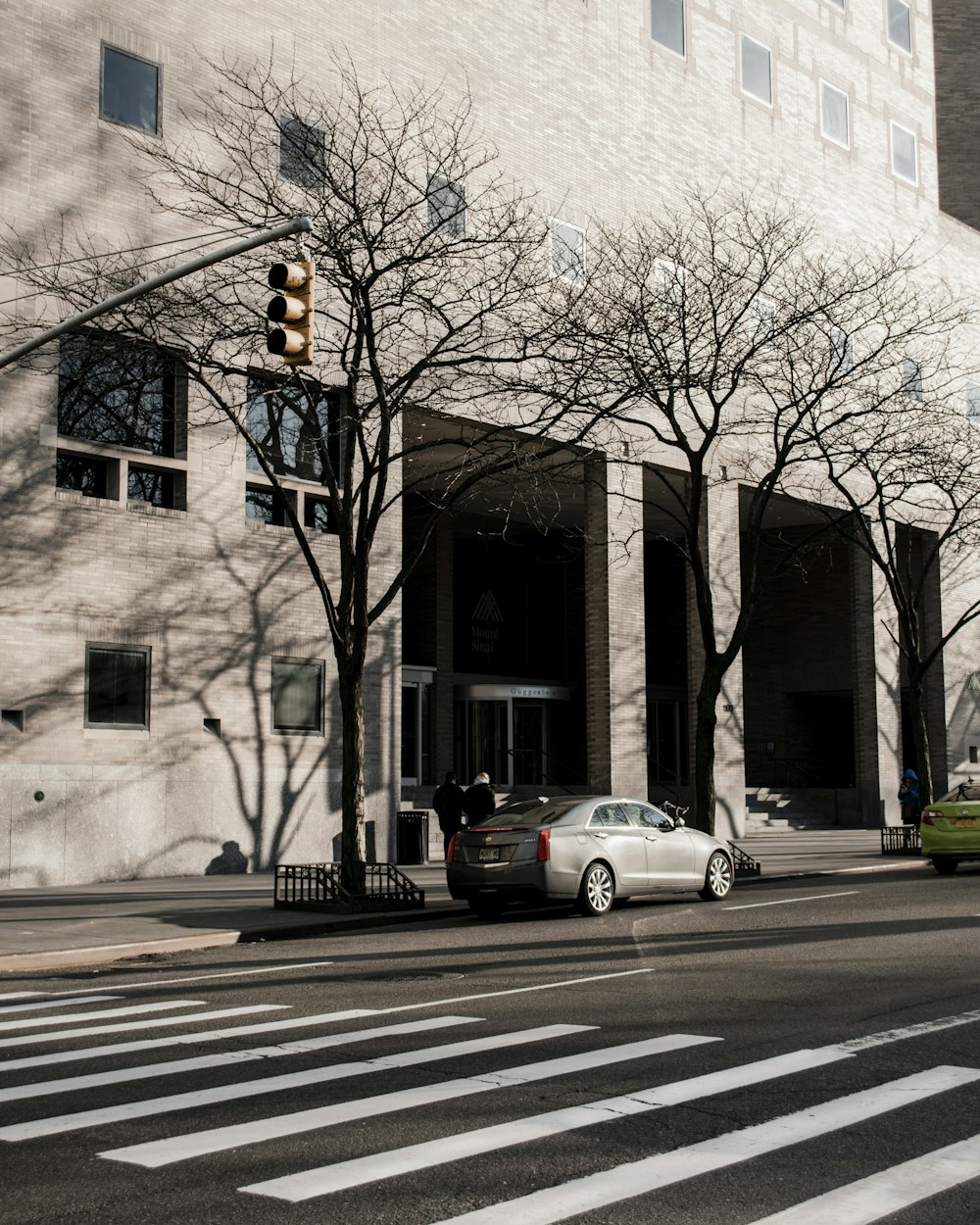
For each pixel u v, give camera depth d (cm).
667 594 4531
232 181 2417
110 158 2278
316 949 1509
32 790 2111
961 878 2305
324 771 2539
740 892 2102
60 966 1410
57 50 2231
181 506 2361
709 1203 542
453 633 3988
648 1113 688
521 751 3878
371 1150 623
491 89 2978
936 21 5228
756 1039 890
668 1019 970
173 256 2234
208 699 2359
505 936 1555
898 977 1153
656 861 1852
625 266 2733
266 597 2466
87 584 2203
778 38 3888
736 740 3572
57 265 2166
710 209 3516
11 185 2155
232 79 2403
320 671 2559
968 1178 575
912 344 4147
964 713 4441
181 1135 654
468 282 2753
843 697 4781
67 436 2206
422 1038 911
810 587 4538
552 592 4403
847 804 4056
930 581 4347
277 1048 880
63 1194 561
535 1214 529
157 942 1511
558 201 3102
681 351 2778
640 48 3406
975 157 5153
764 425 3616
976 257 4622
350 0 2683
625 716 3209
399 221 2409
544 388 2436
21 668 2109
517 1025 956
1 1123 682
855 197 4097
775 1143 632
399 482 2691
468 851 1759
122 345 2106
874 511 4009
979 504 3488
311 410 1978
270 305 1323
